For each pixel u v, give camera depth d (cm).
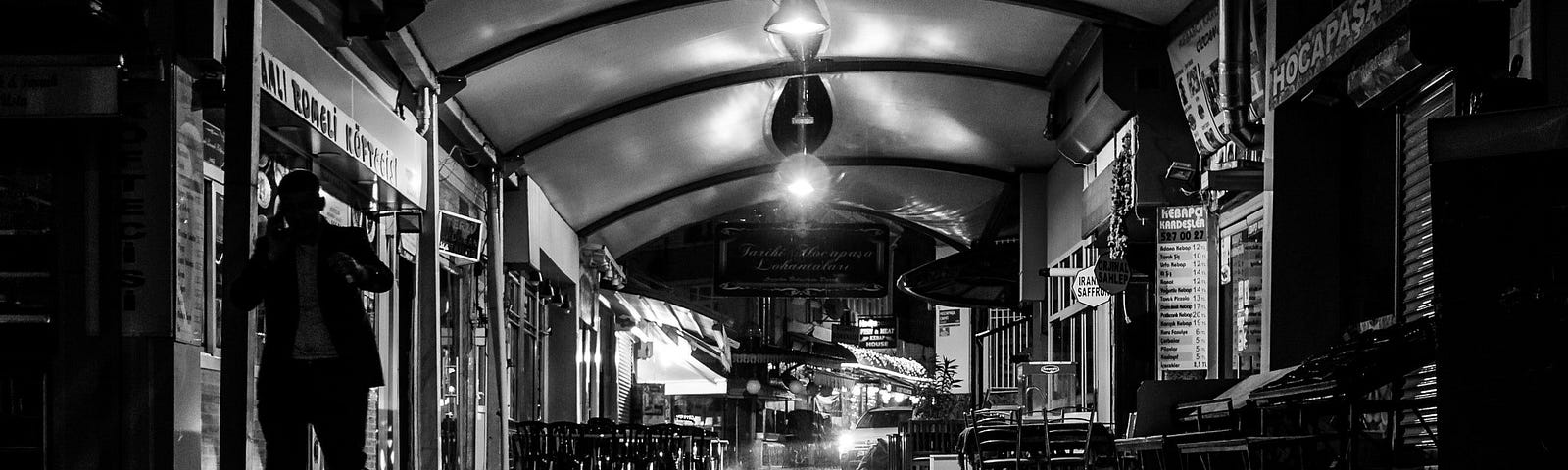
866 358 3422
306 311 717
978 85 1877
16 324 783
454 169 1518
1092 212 1842
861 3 1559
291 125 960
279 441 712
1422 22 832
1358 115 1075
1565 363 574
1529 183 580
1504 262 581
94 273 784
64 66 771
